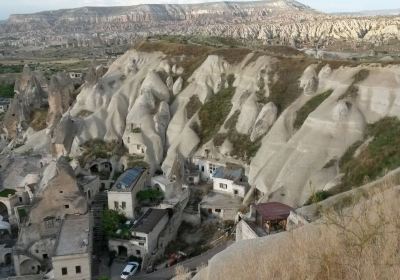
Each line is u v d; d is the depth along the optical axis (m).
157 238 58.34
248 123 78.00
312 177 60.62
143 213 62.81
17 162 78.69
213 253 54.88
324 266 12.19
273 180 65.12
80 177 70.31
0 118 115.75
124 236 56.78
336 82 72.69
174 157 78.31
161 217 60.25
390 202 16.50
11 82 161.88
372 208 16.27
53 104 95.75
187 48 101.62
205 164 76.88
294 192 60.03
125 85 96.56
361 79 69.75
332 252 12.48
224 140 78.62
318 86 75.62
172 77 95.94
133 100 92.94
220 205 65.44
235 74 89.25
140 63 103.69
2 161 78.75
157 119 84.69
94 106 92.56
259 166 69.50
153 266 54.34
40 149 85.44
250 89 83.31
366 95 67.50
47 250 54.66
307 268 12.43
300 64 81.88
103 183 73.25
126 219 62.16
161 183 69.12
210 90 89.31
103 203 67.00
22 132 97.56
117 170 78.38
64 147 80.44
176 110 88.81
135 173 70.25
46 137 87.69
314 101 73.19
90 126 85.12
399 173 35.78
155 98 90.50
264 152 70.62
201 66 93.44
